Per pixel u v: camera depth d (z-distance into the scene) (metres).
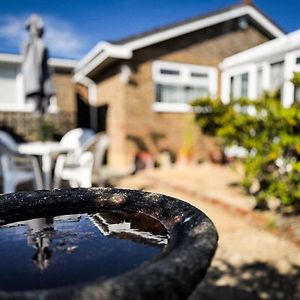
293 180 3.96
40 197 1.49
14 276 0.84
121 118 9.28
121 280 0.58
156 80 9.48
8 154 4.71
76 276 0.83
